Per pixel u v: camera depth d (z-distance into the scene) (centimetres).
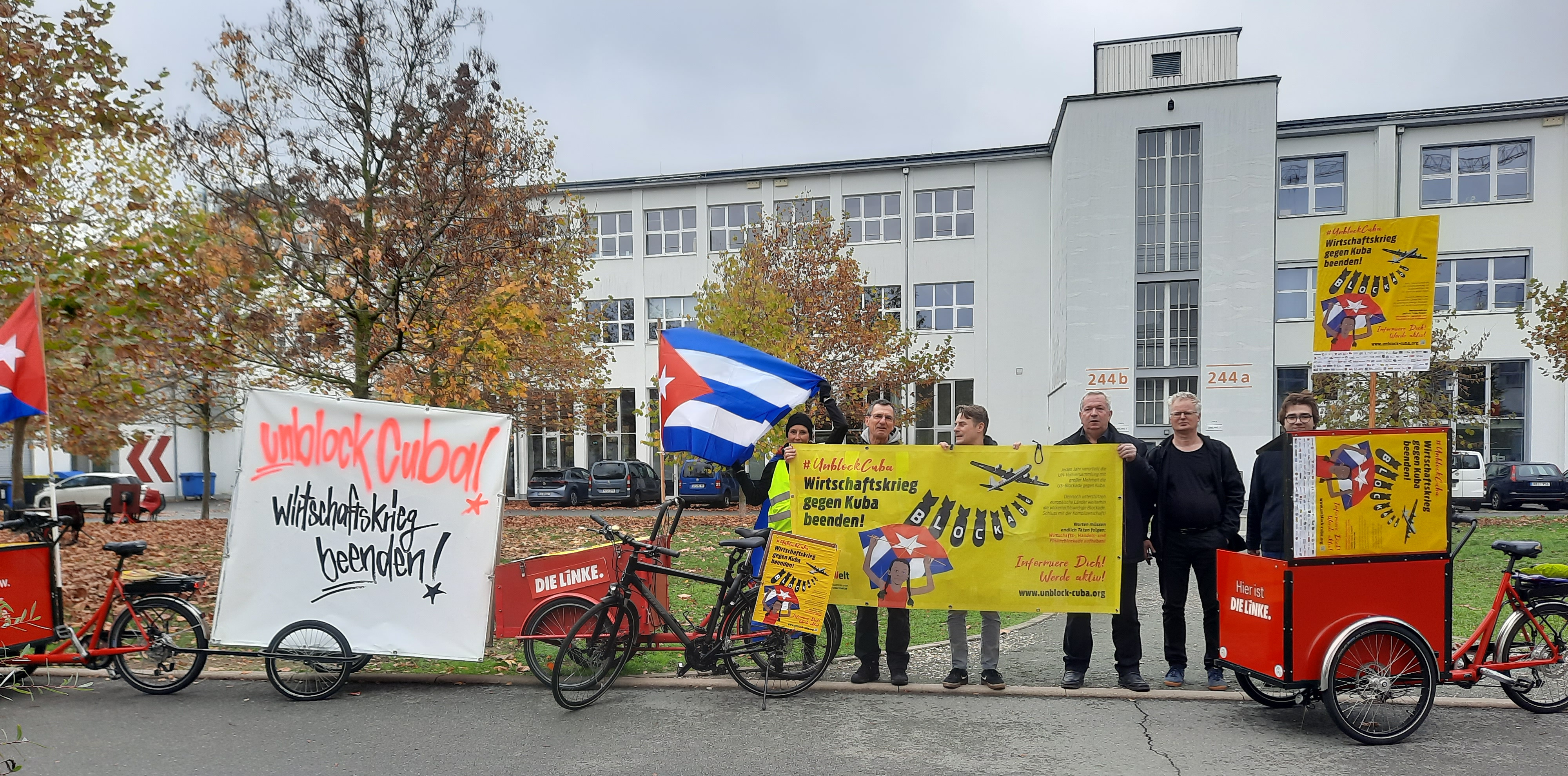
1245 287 2492
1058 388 2780
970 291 3055
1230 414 2483
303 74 1183
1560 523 1766
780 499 635
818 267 2277
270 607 575
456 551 580
